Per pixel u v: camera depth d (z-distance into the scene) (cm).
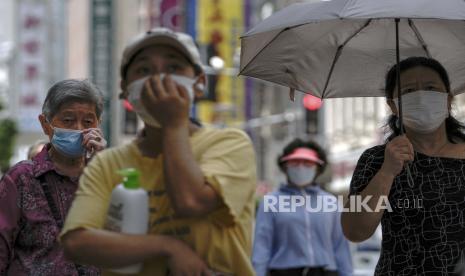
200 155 510
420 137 709
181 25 7444
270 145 9225
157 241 495
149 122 518
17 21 10138
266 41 742
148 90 484
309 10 673
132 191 499
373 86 803
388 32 773
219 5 7081
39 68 10050
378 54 788
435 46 782
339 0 665
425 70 698
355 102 6756
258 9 8206
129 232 498
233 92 7050
